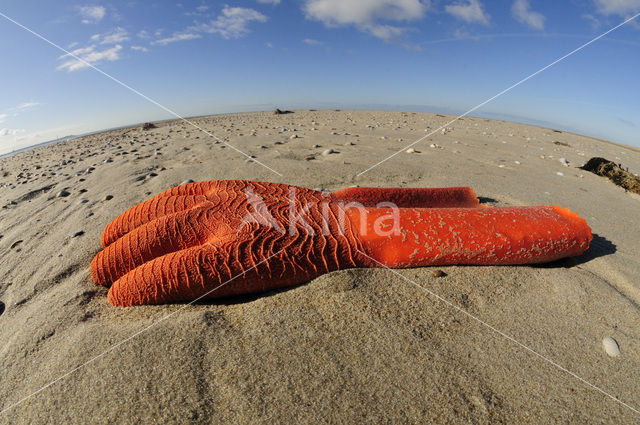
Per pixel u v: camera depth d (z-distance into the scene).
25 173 6.74
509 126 14.12
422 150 6.89
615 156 8.37
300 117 15.26
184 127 12.35
